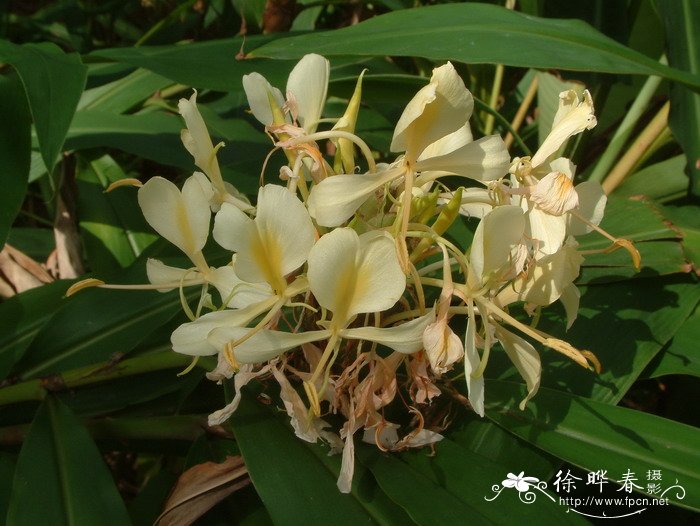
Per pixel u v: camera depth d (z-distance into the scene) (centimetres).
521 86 90
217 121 73
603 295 52
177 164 67
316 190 35
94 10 97
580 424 43
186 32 100
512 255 38
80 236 69
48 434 45
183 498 42
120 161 91
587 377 48
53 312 55
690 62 64
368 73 68
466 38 51
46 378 49
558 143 39
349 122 40
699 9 65
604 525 52
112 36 103
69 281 57
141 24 114
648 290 52
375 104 74
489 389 46
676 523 52
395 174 36
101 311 53
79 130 69
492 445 45
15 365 50
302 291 37
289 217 34
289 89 42
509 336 40
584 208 41
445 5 55
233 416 43
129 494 76
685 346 50
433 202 38
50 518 40
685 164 67
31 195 92
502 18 54
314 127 43
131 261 66
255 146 71
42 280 64
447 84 34
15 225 92
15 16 98
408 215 36
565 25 55
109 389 52
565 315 52
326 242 33
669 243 53
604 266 52
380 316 40
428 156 43
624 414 43
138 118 72
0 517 43
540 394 45
